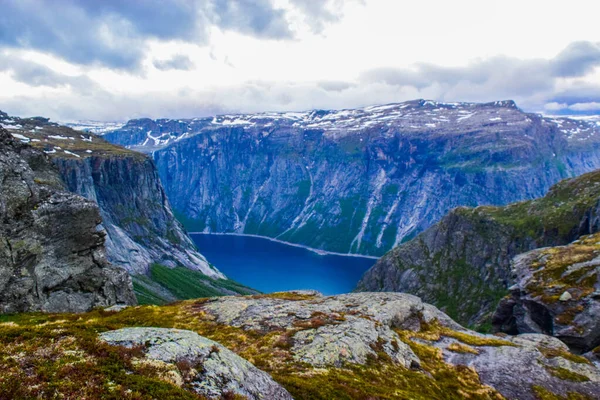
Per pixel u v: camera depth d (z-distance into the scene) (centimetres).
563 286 11862
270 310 6875
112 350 2964
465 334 8138
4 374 2472
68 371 2580
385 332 6184
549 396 5778
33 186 7556
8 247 6712
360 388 4075
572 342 10006
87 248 7981
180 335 3478
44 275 7062
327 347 5025
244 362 3419
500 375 6191
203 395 2739
